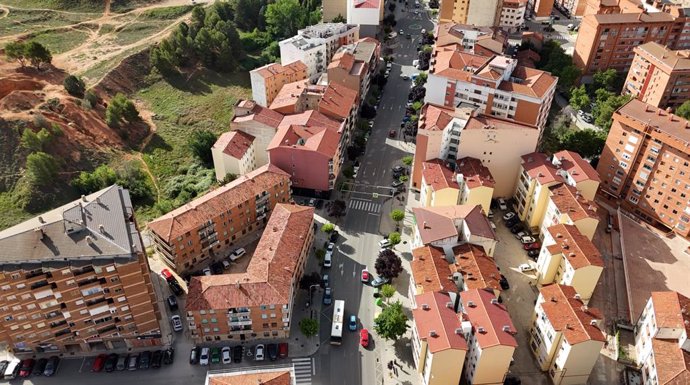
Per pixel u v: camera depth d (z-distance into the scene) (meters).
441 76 186.88
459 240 141.38
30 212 161.00
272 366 122.81
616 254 154.25
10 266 107.81
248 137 180.00
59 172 170.00
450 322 112.69
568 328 111.56
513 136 160.00
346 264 149.38
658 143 154.88
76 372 121.81
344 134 185.00
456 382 113.62
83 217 116.81
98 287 114.38
